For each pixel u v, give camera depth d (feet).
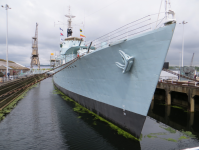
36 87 78.48
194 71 53.36
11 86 44.65
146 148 17.11
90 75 27.09
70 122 25.66
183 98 40.11
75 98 38.63
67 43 46.32
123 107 20.48
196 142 19.12
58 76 61.77
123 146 17.62
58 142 18.88
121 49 17.88
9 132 21.77
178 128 24.85
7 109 34.19
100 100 26.05
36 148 17.38
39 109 34.14
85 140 19.38
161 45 13.87
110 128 22.17
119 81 20.26
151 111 36.17
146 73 16.10
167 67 71.87
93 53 22.72
